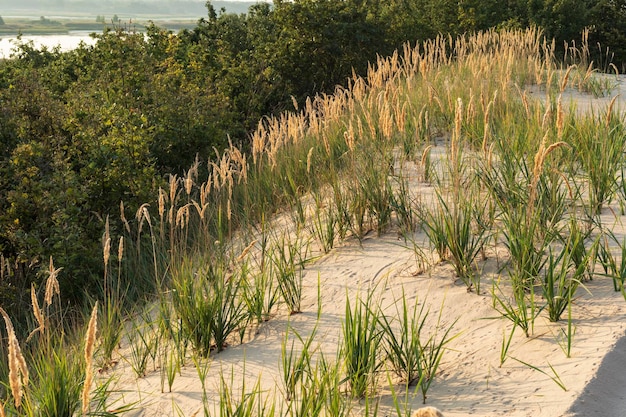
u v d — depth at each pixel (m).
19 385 3.31
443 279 5.84
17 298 8.22
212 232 8.86
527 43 18.27
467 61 15.52
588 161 6.96
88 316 6.95
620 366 4.09
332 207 8.12
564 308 4.71
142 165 11.24
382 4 27.05
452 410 4.04
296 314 6.00
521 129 8.54
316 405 3.97
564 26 27.31
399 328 5.24
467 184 7.25
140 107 14.22
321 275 6.66
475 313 5.19
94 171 10.42
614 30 28.73
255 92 21.19
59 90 17.39
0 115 10.91
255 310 6.00
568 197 6.79
